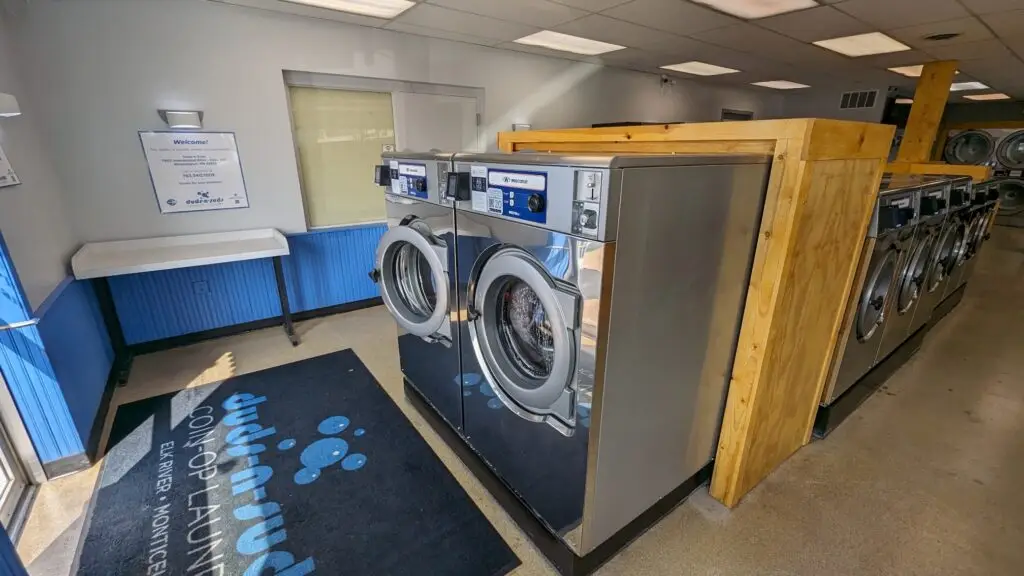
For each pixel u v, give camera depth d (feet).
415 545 5.16
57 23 7.95
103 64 8.50
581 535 4.44
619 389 4.11
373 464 6.45
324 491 5.93
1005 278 16.26
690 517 5.54
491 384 5.32
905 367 9.43
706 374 5.09
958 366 9.48
